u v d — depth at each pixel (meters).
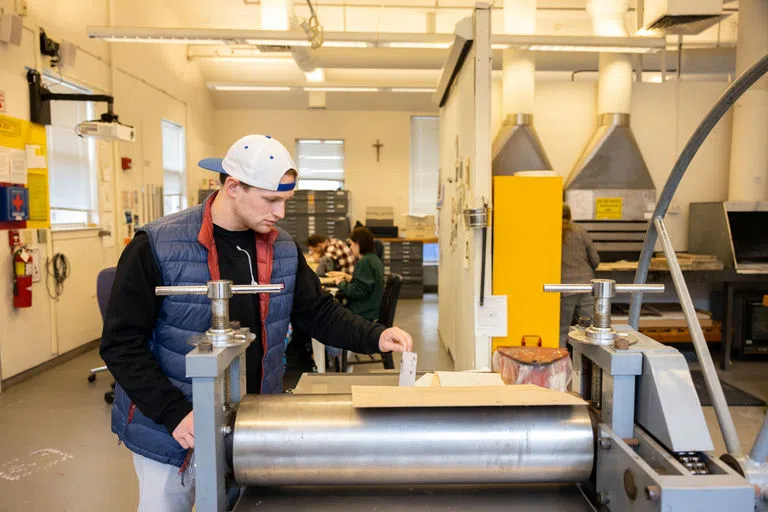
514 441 0.90
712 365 0.95
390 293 3.96
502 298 2.95
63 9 4.74
